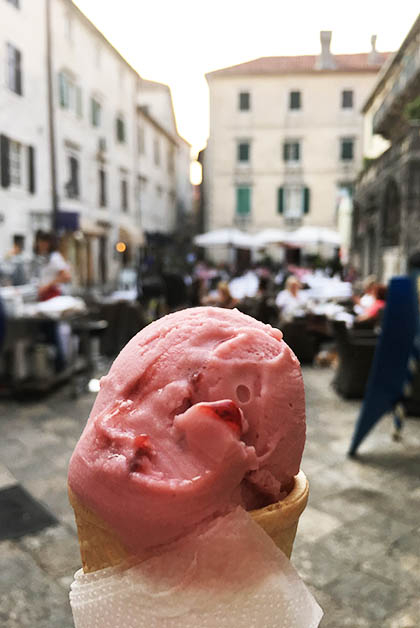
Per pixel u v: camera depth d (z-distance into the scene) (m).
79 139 22.88
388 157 16.83
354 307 8.98
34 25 18.56
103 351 7.79
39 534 2.81
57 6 20.23
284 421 0.93
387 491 3.32
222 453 0.79
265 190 34.94
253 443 0.90
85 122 23.42
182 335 0.97
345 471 3.65
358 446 3.93
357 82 33.66
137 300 8.84
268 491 0.90
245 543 0.79
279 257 34.22
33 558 2.59
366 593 2.29
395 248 15.68
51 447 4.11
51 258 6.06
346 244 20.52
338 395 5.84
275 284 14.67
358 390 5.59
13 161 18.05
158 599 0.79
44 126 19.53
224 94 34.62
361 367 5.54
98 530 0.90
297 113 34.22
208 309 1.04
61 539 2.77
